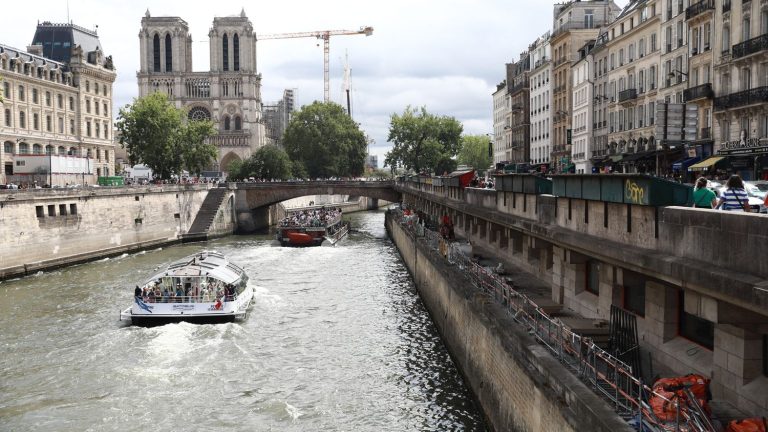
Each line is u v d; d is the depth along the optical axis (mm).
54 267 54438
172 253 66688
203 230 81875
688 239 12867
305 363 28812
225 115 177625
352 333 33688
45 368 28141
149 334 33188
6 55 85688
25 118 89438
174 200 78000
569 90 79438
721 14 42750
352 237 84625
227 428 22328
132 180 95312
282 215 116375
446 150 145875
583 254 20344
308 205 136000
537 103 93625
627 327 15992
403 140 143875
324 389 25656
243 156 175375
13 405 24234
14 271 49938
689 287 12492
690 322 14883
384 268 55656
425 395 24719
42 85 93062
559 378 14359
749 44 38906
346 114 155000
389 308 39438
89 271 53250
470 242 42875
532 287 25906
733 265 11297
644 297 16797
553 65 85375
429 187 64625
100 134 108688
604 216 17250
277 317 37156
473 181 48438
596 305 19188
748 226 10852
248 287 40906
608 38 66750
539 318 19469
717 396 13180
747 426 11102
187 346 31406
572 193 19562
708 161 41062
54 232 55188
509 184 29000
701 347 14438
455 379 26391
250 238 84250
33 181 69250
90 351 30469
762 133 38844
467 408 23344
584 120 72438
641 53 58031
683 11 49781
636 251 14625
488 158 179250
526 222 24594
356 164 155125
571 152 77812
